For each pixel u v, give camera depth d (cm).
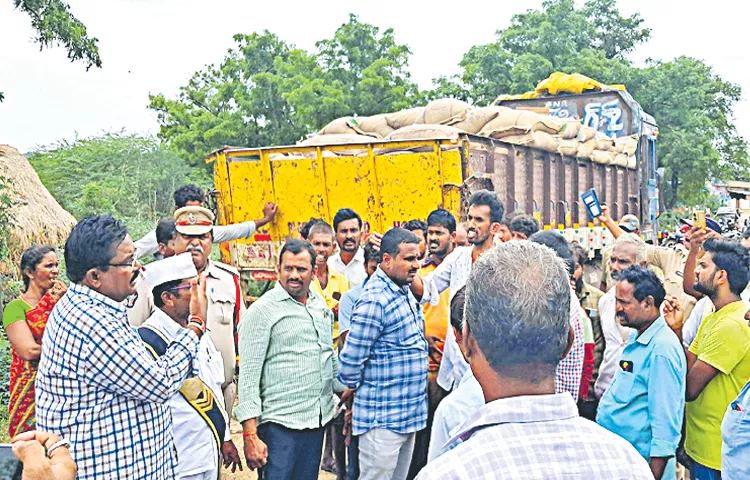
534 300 157
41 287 433
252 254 687
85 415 261
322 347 411
